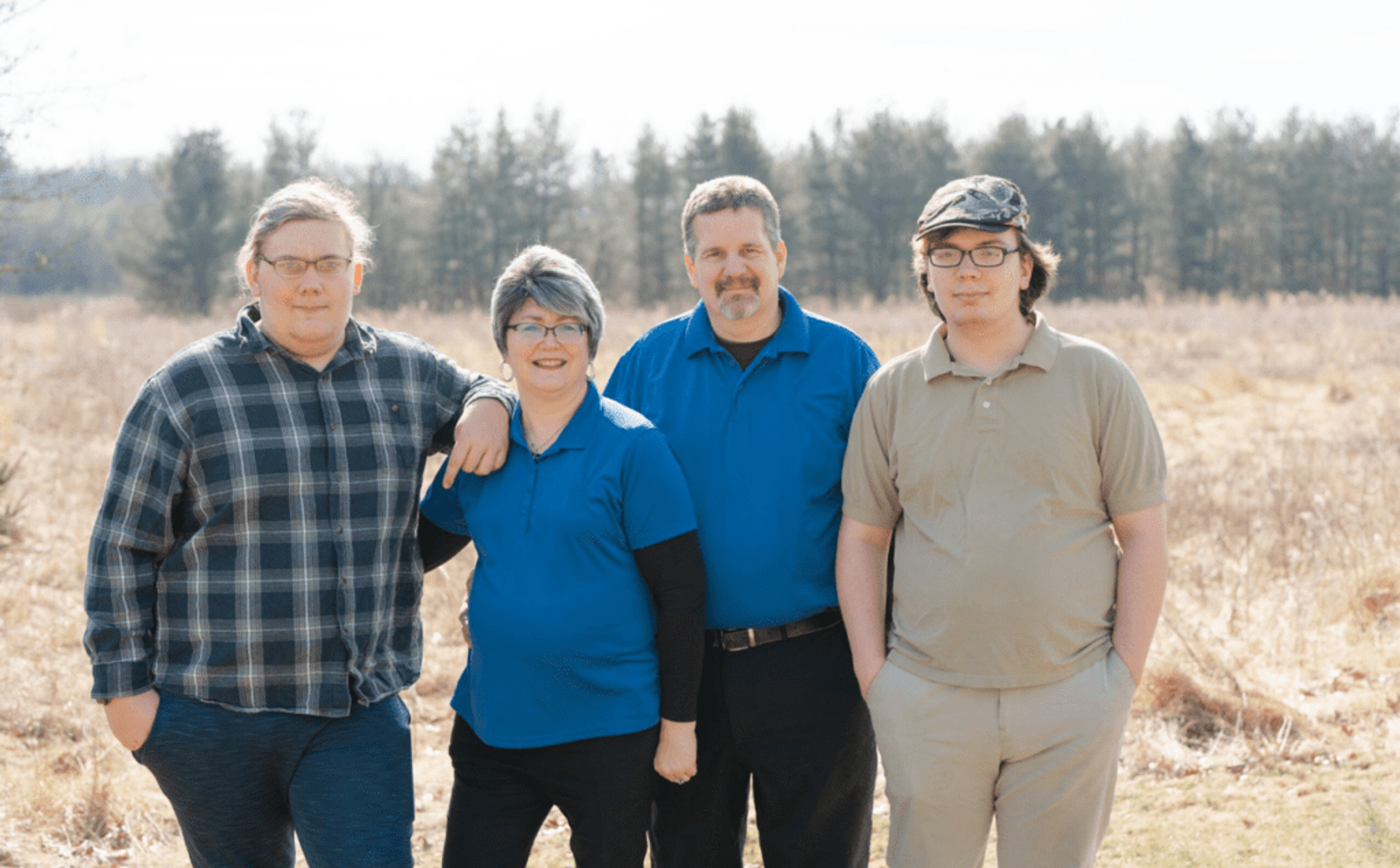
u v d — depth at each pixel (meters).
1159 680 4.52
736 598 2.69
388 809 2.43
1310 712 4.35
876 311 37.41
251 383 2.38
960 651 2.38
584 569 2.48
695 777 2.81
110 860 3.78
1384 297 59.62
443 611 6.35
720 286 2.71
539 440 2.56
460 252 53.94
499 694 2.49
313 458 2.39
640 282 55.44
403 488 2.51
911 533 2.50
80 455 10.03
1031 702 2.37
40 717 4.86
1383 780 3.71
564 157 54.50
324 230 2.37
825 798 2.75
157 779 2.42
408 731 2.53
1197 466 9.48
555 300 2.42
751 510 2.70
